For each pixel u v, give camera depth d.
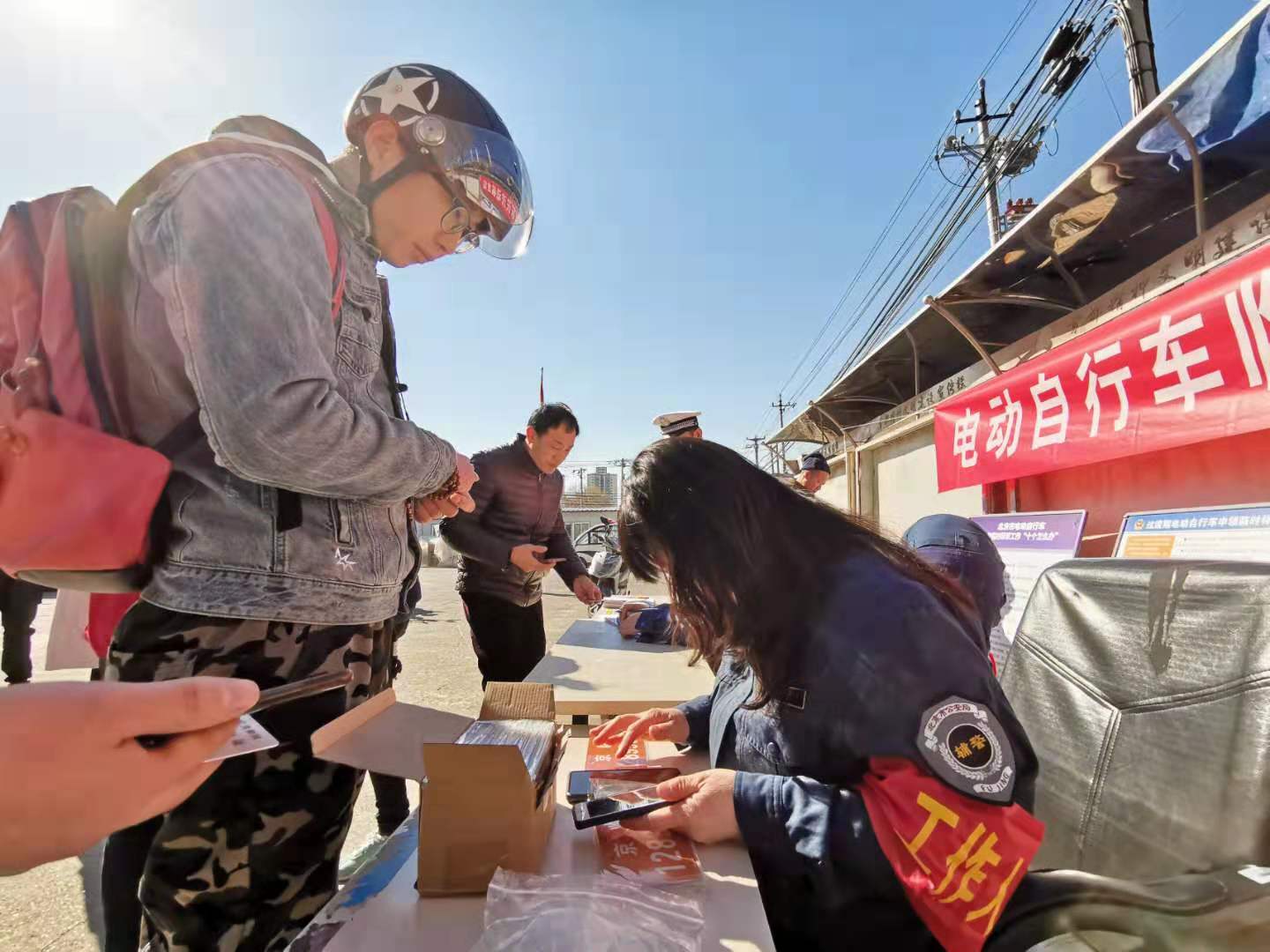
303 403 0.88
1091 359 3.06
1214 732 0.98
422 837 0.72
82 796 0.32
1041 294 4.34
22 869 0.32
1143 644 1.15
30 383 0.82
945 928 0.73
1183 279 3.11
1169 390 2.63
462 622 7.73
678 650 2.03
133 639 0.92
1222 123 2.60
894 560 1.03
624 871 0.76
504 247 1.41
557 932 0.61
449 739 0.80
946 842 0.74
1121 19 4.84
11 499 0.79
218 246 0.85
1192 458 2.93
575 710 1.50
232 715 0.36
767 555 0.98
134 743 0.33
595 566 5.35
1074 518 3.01
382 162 1.14
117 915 1.27
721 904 0.71
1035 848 0.76
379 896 0.73
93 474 0.81
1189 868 0.95
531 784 0.73
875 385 7.34
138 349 0.90
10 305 0.86
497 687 1.05
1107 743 1.14
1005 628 2.99
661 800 0.89
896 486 7.47
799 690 0.94
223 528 0.92
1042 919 0.90
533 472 2.68
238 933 0.92
